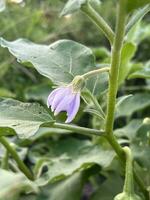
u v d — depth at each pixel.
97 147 0.22
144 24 0.49
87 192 0.33
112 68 0.16
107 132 0.18
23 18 0.43
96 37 0.50
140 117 0.33
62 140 0.28
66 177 0.22
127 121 0.30
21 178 0.22
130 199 0.17
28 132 0.16
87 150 0.22
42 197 0.21
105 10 0.49
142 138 0.22
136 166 0.23
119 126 0.34
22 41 0.21
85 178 0.22
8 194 0.21
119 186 0.23
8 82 0.43
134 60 0.47
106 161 0.21
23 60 0.19
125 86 0.40
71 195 0.21
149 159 0.21
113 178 0.23
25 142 0.28
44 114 0.17
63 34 0.49
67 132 0.28
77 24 0.49
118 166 0.23
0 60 0.42
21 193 0.22
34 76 0.43
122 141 0.22
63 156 0.26
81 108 0.26
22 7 0.46
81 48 0.20
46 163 0.25
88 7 0.16
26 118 0.17
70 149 0.27
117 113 0.29
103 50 0.35
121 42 0.16
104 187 0.23
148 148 0.21
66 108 0.16
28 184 0.22
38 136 0.28
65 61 0.20
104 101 0.25
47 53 0.20
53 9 0.48
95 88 0.20
